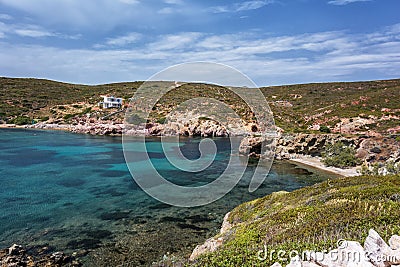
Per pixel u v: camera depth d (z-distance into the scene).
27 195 26.72
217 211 23.67
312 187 19.59
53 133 72.94
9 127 80.31
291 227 12.20
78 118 86.12
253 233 13.15
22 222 20.77
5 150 49.19
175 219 21.86
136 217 22.09
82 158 43.78
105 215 22.39
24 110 93.00
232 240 13.20
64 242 17.95
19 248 16.52
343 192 15.86
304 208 14.50
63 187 29.30
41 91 112.00
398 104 71.88
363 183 17.97
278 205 18.00
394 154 42.41
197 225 20.89
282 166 44.03
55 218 21.61
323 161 46.50
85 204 24.64
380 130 56.09
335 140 50.97
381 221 10.60
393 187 15.38
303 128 64.19
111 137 68.50
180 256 16.31
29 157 43.88
